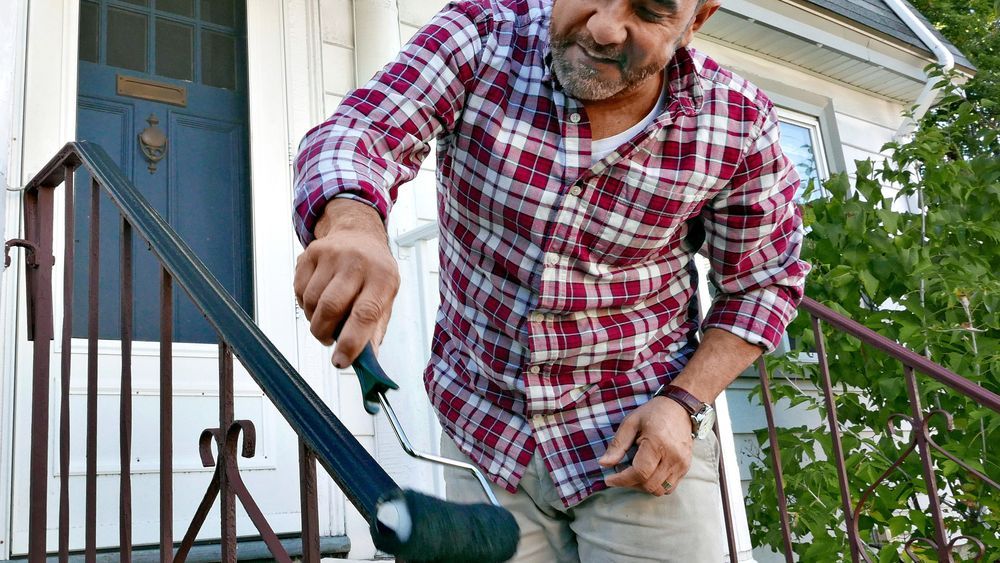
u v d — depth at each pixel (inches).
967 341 150.4
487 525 30.0
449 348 59.8
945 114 211.2
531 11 54.3
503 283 54.2
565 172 51.3
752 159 55.6
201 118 122.9
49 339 78.3
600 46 47.0
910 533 139.6
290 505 114.5
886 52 220.8
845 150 225.6
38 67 106.2
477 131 51.4
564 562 59.4
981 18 378.9
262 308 118.6
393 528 28.0
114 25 118.4
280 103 127.1
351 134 44.1
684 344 61.9
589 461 55.9
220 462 53.1
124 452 64.6
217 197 121.9
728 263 59.2
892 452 150.3
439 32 50.4
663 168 52.4
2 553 91.7
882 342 98.8
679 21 47.7
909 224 176.7
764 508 155.9
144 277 113.8
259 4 128.5
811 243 169.0
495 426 56.7
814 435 155.1
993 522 142.7
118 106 116.6
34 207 83.1
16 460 94.6
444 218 57.3
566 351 54.7
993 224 165.6
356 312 32.5
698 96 52.9
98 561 94.9
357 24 136.6
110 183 68.7
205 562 100.7
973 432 147.2
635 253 54.9
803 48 209.6
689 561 56.3
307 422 41.6
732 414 176.9
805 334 159.0
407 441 31.9
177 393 108.8
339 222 37.7
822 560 140.4
